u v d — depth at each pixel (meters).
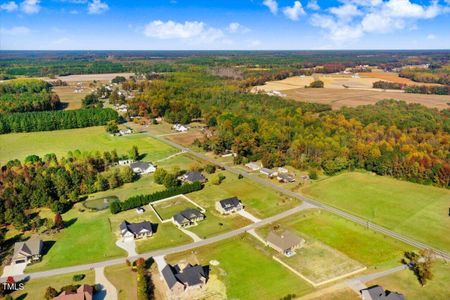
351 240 95.69
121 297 74.00
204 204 117.69
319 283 77.94
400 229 101.31
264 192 127.06
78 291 72.81
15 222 101.69
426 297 73.88
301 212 111.62
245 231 100.31
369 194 125.00
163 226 103.31
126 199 121.06
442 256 88.19
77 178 126.12
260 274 81.50
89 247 92.56
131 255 88.75
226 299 73.50
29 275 81.50
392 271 82.50
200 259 87.38
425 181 133.50
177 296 74.06
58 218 102.00
